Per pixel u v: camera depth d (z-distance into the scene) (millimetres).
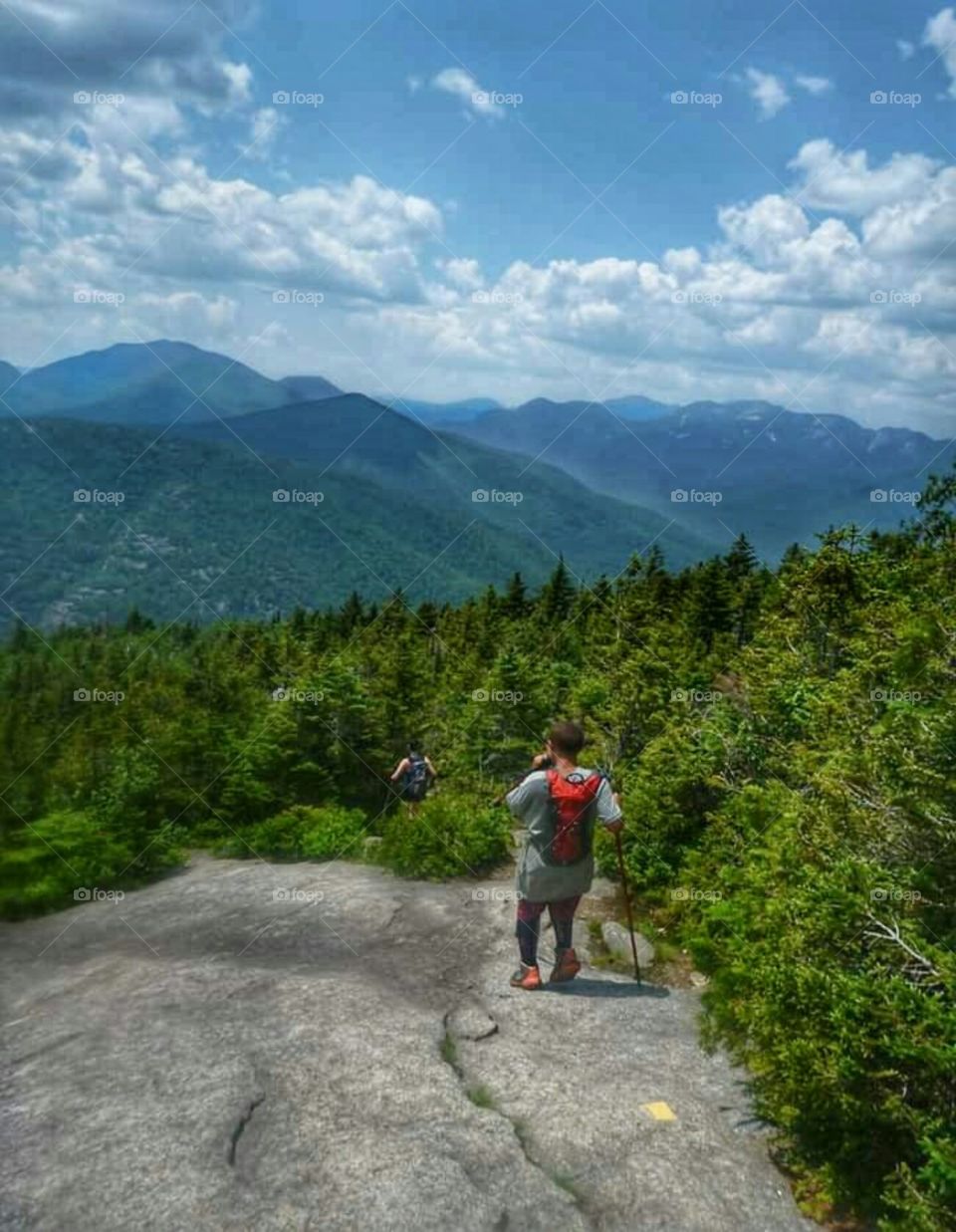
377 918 9602
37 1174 4508
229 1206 4301
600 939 8898
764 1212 4625
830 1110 4816
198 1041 6051
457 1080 5711
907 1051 4391
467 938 8898
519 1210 4438
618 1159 4969
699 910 8531
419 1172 4621
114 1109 5125
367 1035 6207
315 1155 4738
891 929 4973
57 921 10438
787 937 5137
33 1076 5590
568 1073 5941
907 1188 4332
